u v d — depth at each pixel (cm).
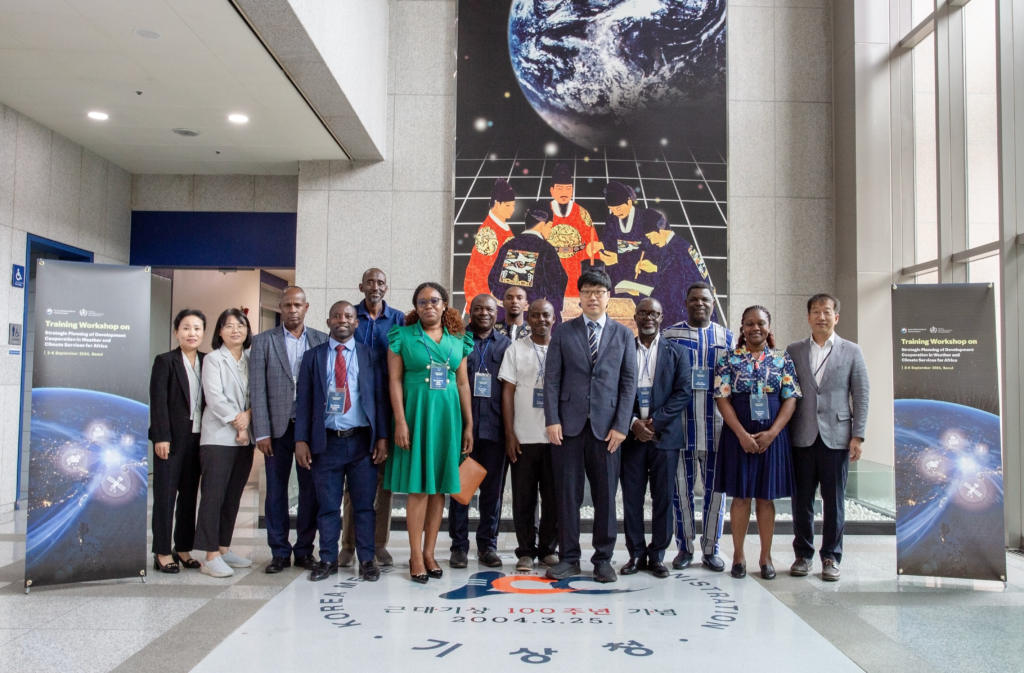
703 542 437
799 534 424
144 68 553
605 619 336
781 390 414
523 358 436
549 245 759
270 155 778
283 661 282
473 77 774
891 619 343
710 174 765
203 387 427
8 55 529
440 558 466
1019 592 392
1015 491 504
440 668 275
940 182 661
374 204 786
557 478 408
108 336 400
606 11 772
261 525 561
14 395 636
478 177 767
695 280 759
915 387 425
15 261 640
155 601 363
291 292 438
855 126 746
